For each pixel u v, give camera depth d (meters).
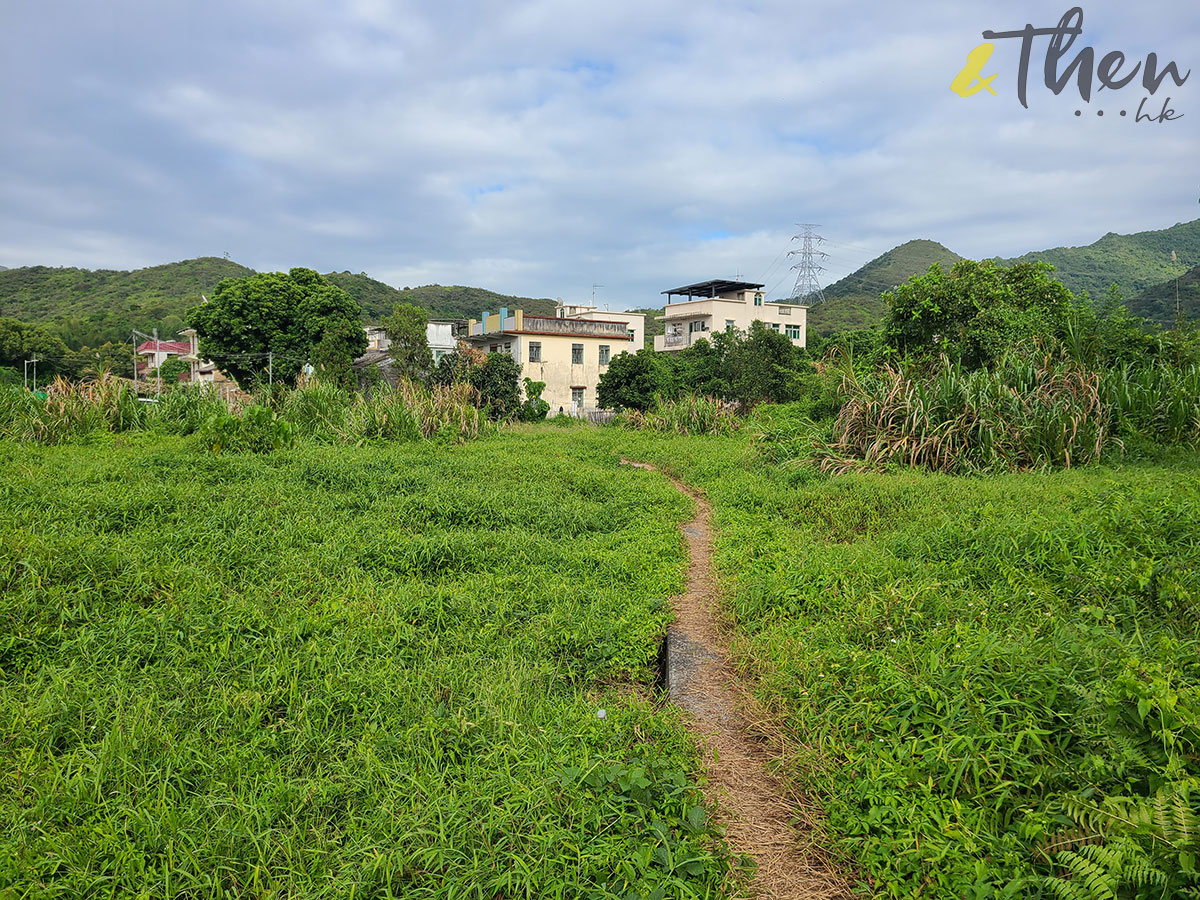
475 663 4.38
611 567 6.48
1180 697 2.70
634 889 2.56
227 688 3.86
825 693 3.88
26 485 7.33
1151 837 2.30
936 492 8.05
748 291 53.62
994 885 2.42
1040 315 15.16
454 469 11.02
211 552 5.84
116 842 2.70
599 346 42.12
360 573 5.79
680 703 4.25
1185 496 6.04
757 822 3.20
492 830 2.83
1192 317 16.48
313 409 15.84
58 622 4.45
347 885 2.55
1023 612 4.30
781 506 8.75
